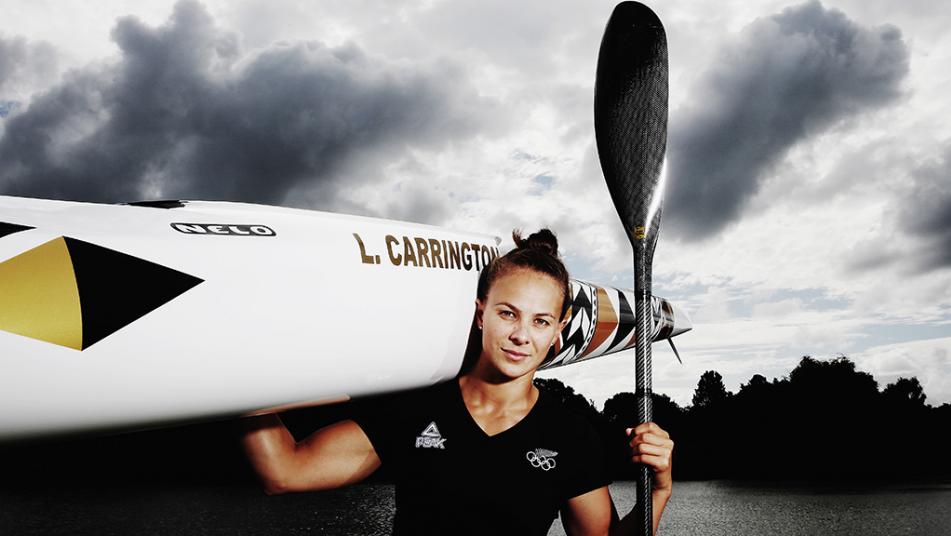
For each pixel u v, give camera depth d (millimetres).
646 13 1485
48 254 1081
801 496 13773
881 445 25922
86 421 1080
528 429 1244
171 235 1278
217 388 1222
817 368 28188
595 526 1306
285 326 1331
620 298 3230
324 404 1578
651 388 1314
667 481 1267
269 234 1439
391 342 1581
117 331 1083
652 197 1412
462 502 1196
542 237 1411
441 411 1265
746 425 27625
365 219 1681
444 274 1786
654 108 1442
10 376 979
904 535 7816
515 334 1225
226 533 7594
